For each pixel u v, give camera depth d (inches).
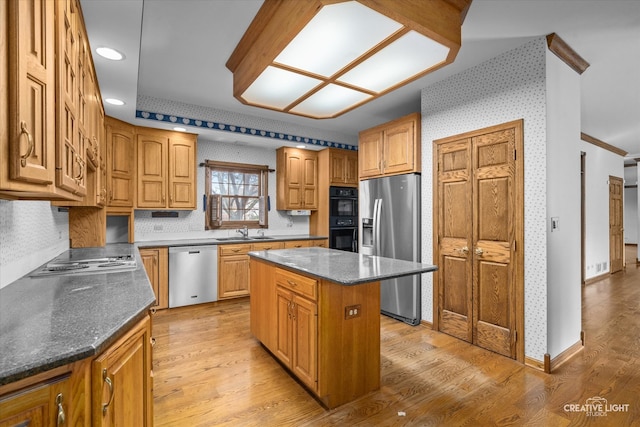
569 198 104.3
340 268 82.0
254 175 197.0
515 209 100.3
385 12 60.6
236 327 129.6
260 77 88.0
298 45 72.3
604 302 166.2
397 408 76.3
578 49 101.7
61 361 31.8
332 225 197.5
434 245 126.0
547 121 94.0
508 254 102.3
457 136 118.0
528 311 97.3
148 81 126.3
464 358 102.0
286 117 175.3
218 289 159.5
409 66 81.5
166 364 97.5
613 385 85.9
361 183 160.4
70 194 52.9
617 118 175.0
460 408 76.2
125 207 141.9
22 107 33.1
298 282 84.0
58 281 66.2
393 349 109.0
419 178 134.0
